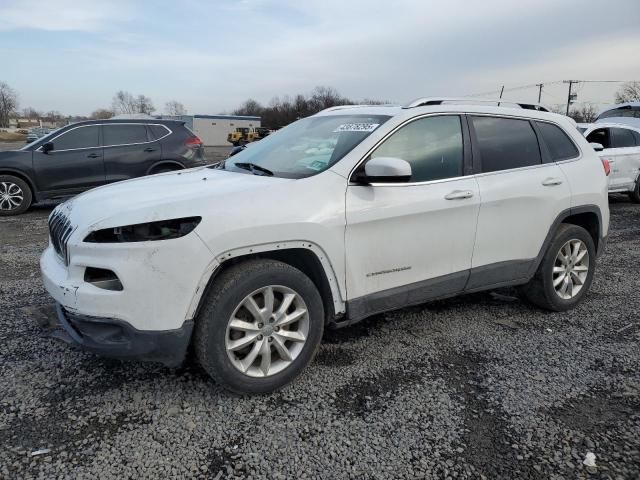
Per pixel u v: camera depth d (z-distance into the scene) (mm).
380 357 3564
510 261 4031
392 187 3361
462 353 3652
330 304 3240
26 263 5871
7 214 9312
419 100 3809
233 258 2875
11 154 9188
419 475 2383
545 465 2465
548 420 2832
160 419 2773
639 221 9312
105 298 2643
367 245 3256
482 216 3768
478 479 2365
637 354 3672
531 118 4312
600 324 4242
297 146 3807
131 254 2631
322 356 3566
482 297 4875
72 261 2752
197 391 3053
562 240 4312
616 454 2549
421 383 3213
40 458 2438
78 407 2865
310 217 2998
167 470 2379
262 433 2670
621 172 10797
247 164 3834
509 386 3191
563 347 3777
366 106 4133
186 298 2697
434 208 3488
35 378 3162
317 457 2494
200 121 68938
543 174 4168
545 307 4449
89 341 2756
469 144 3814
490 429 2744
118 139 9789
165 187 3240
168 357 2766
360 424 2766
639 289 5211
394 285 3451
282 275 2938
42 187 9398
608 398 3070
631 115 14383
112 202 2965
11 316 4148
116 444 2557
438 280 3654
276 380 3012
